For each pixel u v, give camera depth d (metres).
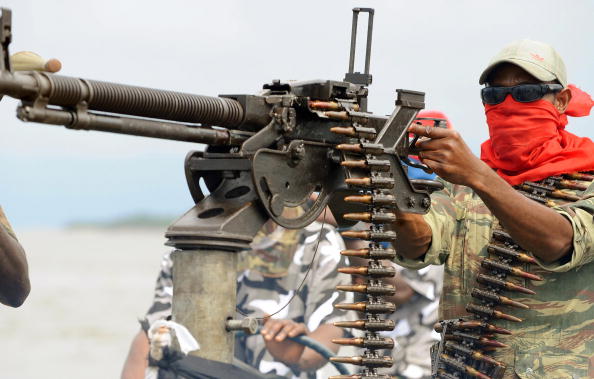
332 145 7.39
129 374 11.06
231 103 6.77
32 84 5.83
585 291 8.62
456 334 8.90
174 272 6.77
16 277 8.07
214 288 6.70
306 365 10.82
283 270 11.37
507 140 9.02
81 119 6.03
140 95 6.26
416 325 12.06
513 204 7.96
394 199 7.43
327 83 7.21
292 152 7.02
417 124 7.94
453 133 7.78
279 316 11.32
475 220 9.04
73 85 5.98
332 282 11.34
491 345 8.75
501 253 8.81
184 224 6.81
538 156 8.98
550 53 8.95
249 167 6.83
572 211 8.29
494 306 8.78
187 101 6.50
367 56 7.77
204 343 6.65
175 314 6.74
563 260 8.34
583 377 8.52
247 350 11.09
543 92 8.86
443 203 9.09
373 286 7.45
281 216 7.02
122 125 6.24
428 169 7.96
